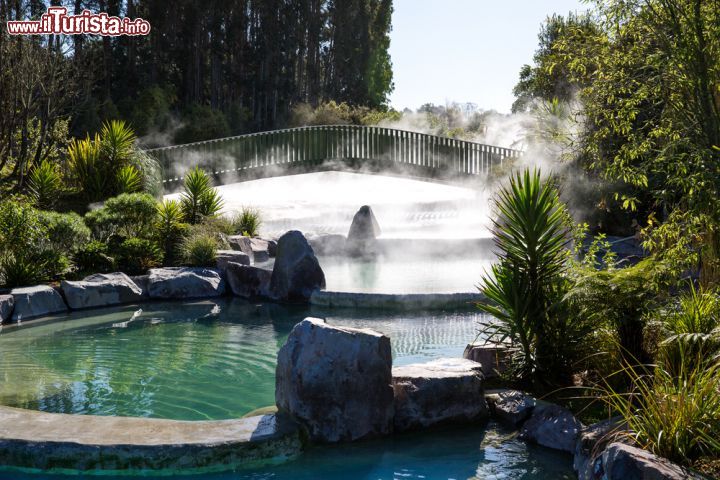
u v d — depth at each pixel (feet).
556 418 16.43
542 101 48.55
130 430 15.37
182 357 24.30
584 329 18.98
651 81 19.10
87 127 98.07
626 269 18.89
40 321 30.42
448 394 17.35
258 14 175.94
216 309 33.27
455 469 14.71
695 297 17.83
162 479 14.32
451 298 32.04
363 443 16.24
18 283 33.53
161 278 36.35
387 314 31.07
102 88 123.03
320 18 200.95
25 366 23.09
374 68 218.18
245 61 169.58
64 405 18.95
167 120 122.93
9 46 55.06
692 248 19.69
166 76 144.46
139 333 28.12
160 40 139.74
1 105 54.44
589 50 20.52
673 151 18.63
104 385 20.94
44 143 58.54
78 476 14.43
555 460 15.19
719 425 13.02
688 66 17.62
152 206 42.75
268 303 34.76
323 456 15.47
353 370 16.31
